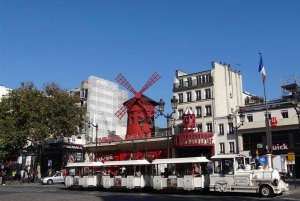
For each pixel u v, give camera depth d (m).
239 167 20.52
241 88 52.44
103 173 27.34
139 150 47.72
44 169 53.69
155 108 52.66
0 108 44.00
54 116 44.03
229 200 17.03
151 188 24.66
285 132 36.75
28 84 45.03
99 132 60.97
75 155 54.28
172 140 42.44
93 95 62.03
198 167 22.23
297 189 22.55
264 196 18.73
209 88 45.44
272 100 43.53
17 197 21.09
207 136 41.09
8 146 44.41
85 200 18.86
